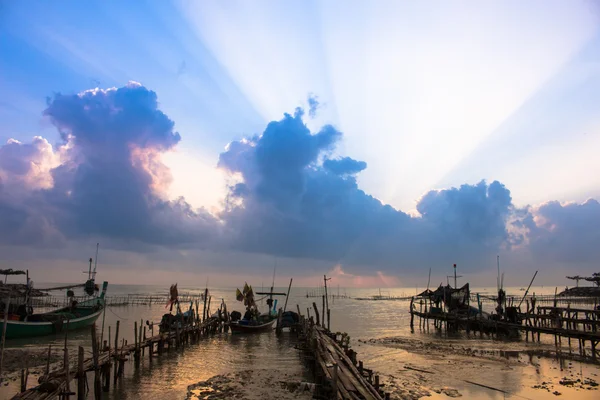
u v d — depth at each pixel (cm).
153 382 2350
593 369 2800
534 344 4066
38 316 4038
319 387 1859
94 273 5091
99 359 2123
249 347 3784
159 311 8162
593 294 7244
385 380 2434
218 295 19162
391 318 7631
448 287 5753
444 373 2647
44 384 1579
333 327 5931
